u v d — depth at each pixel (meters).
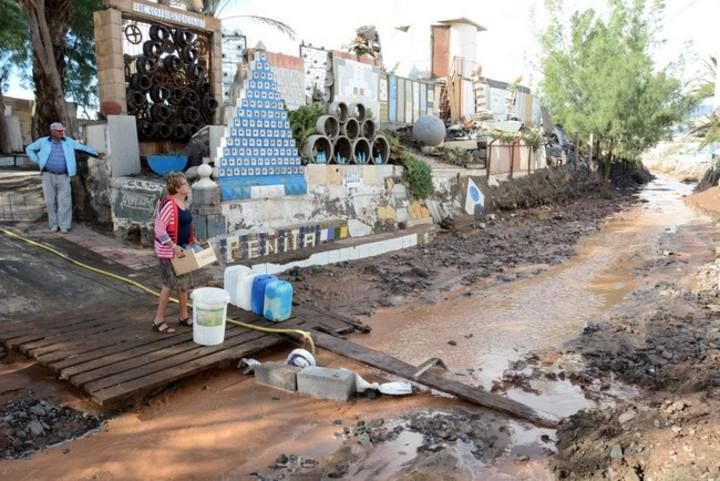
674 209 24.11
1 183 14.23
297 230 12.05
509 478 4.85
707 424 4.83
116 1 11.38
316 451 5.29
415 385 6.82
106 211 11.54
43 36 14.59
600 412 5.78
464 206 18.59
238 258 10.84
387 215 15.02
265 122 11.59
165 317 8.03
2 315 7.68
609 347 7.91
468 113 25.88
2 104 23.05
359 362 7.31
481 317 9.47
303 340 7.78
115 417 5.84
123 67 11.71
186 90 13.09
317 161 13.19
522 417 5.97
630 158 36.41
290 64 16.67
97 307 8.30
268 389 6.61
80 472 4.89
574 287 11.40
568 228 18.69
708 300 9.84
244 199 11.07
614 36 32.72
